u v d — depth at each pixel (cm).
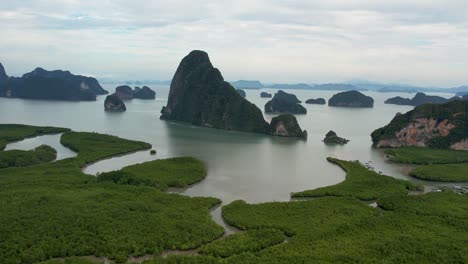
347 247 9631
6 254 8975
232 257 9075
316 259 8969
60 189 13462
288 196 14150
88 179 14762
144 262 8862
